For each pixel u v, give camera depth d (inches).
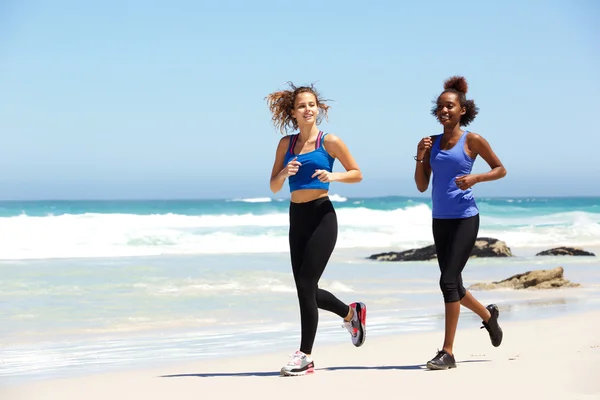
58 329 322.3
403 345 273.3
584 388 177.2
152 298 415.5
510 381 189.2
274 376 212.8
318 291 229.1
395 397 175.5
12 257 707.4
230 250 805.2
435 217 227.6
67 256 722.8
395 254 721.0
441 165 225.1
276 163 231.9
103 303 395.5
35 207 1956.2
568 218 1520.7
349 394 181.0
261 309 380.2
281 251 799.7
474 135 224.2
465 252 222.8
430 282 514.9
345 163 222.8
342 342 287.0
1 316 353.4
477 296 454.3
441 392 179.2
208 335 309.1
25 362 253.6
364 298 429.7
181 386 200.5
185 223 1152.2
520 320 339.3
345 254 796.0
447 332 218.4
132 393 193.2
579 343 258.5
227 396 185.0
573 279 553.3
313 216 220.4
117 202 2471.7
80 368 241.9
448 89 229.8
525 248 940.6
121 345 286.5
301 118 224.1
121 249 794.2
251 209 1733.5
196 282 483.8
